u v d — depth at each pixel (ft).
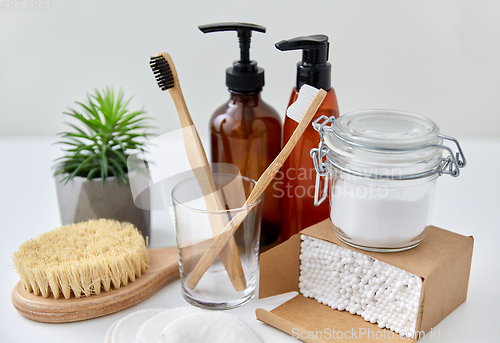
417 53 3.56
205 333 1.74
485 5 3.40
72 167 2.38
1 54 3.73
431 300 1.73
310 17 3.45
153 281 2.06
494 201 2.90
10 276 2.22
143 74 3.76
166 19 3.57
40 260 1.91
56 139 3.90
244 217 1.89
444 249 1.83
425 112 3.72
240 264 1.97
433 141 1.69
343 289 1.93
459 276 1.88
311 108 1.78
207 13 3.52
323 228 1.99
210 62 3.67
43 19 3.63
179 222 1.92
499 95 3.65
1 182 3.21
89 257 1.93
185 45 3.63
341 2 3.41
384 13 3.44
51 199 3.00
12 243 2.49
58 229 2.18
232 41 3.59
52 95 3.86
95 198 2.32
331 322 1.86
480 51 3.53
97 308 1.91
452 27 3.47
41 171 3.38
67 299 1.90
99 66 3.76
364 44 3.53
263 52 3.56
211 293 1.95
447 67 3.59
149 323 1.82
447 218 2.69
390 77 3.62
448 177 3.22
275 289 2.03
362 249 1.81
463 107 3.71
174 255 2.26
